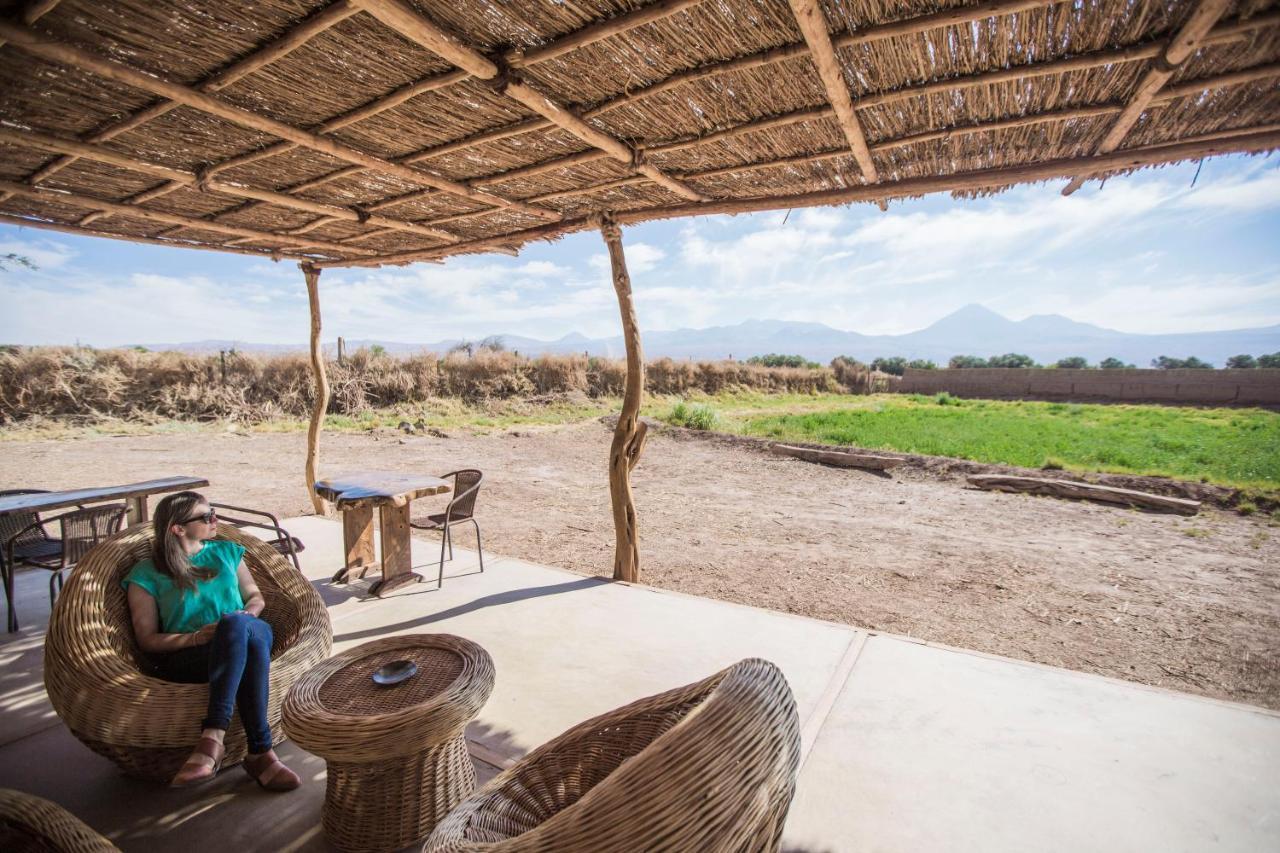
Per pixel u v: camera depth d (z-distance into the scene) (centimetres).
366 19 224
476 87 272
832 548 624
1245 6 188
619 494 456
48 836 128
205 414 1596
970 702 286
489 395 1927
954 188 333
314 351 645
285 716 188
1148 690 295
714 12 218
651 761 124
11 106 279
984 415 1952
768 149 323
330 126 305
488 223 484
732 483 973
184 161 356
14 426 1386
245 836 204
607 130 311
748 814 129
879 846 198
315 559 509
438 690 203
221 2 209
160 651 232
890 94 257
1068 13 205
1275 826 204
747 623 380
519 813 158
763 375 2761
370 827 197
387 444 1322
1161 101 240
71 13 212
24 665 327
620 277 447
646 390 2328
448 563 507
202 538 249
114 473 959
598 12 218
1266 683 343
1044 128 277
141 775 227
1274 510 743
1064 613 451
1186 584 514
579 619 386
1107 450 1158
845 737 258
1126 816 210
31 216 439
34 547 389
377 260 610
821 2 206
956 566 564
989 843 198
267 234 504
